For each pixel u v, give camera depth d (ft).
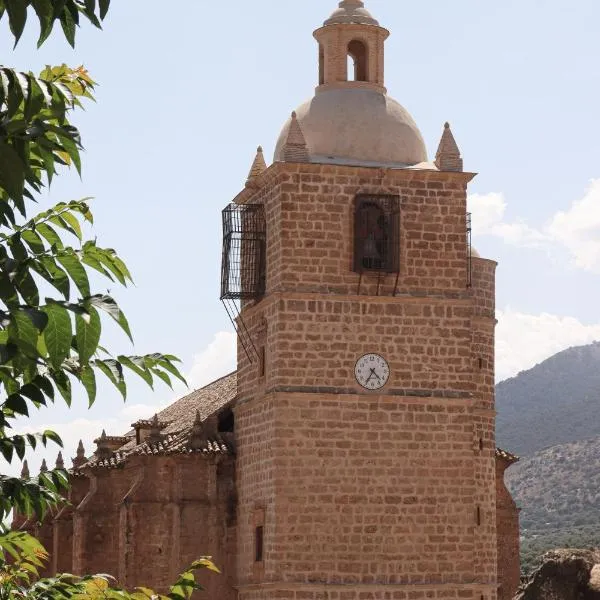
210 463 199.72
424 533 183.52
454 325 188.14
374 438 183.93
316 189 185.57
